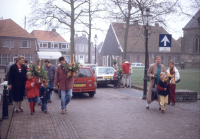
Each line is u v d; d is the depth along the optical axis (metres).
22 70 6.51
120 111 7.12
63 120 5.91
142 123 5.72
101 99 9.52
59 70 6.72
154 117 6.35
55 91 11.91
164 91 6.82
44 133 4.76
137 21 16.88
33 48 44.72
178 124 5.64
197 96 9.89
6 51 42.12
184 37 45.59
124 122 5.80
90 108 7.57
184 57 45.53
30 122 5.59
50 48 54.66
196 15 13.55
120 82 14.00
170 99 7.98
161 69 7.25
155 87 7.21
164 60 51.72
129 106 7.96
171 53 52.12
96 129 5.18
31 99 6.41
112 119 6.10
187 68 42.03
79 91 9.77
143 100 9.30
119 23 18.62
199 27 15.85
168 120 6.03
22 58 6.39
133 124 5.62
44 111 6.68
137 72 28.64
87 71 10.14
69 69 6.56
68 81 6.73
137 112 6.98
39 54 38.12
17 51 43.09
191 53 44.47
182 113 6.88
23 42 43.72
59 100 9.25
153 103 8.62
